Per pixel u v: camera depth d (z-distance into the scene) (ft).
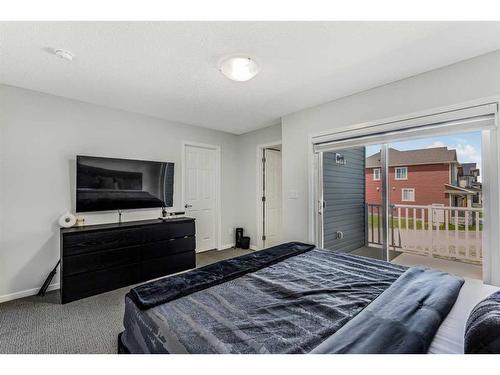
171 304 4.35
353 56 6.69
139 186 11.13
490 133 6.52
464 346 3.13
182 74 7.70
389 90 8.30
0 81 8.15
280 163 16.43
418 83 7.66
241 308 4.20
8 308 7.73
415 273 5.58
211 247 14.97
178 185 13.29
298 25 5.42
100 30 5.49
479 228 7.14
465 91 6.82
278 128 13.94
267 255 7.20
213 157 15.14
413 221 8.43
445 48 6.31
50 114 9.28
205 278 5.35
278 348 3.15
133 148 11.55
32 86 8.57
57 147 9.43
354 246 9.79
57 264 9.19
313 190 10.67
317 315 3.97
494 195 6.44
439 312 3.83
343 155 10.07
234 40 5.94
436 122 7.30
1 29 5.41
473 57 6.69
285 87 8.68
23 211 8.69
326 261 6.88
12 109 8.50
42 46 6.11
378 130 8.54
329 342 3.16
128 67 7.24
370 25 5.43
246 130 15.34
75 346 5.82
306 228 10.85
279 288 4.99
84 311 7.55
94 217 10.20
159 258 10.52
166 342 3.54
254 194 15.46
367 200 9.46
